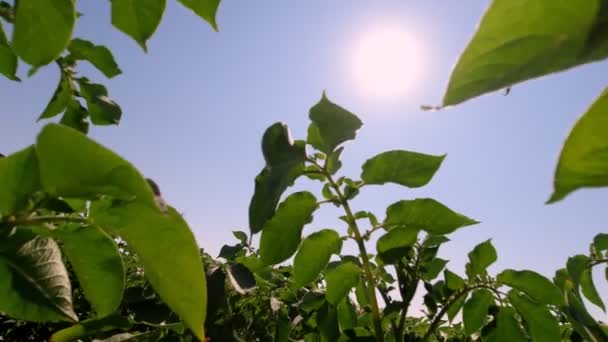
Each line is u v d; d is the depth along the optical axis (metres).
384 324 2.29
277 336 2.14
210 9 1.07
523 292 1.96
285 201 1.76
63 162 0.74
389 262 1.92
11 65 1.54
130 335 1.71
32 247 0.96
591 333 1.84
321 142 1.75
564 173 0.39
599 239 2.19
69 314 0.96
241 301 2.34
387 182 1.82
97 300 1.02
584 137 0.39
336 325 2.02
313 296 2.12
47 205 0.89
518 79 0.34
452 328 2.69
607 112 0.39
